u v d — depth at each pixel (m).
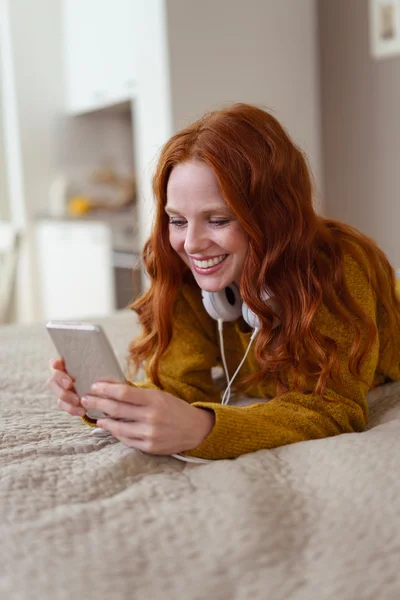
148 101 2.97
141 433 0.83
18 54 4.02
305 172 1.03
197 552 0.63
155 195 1.04
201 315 1.18
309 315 0.96
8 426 1.03
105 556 0.63
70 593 0.57
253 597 0.57
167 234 1.06
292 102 3.10
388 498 0.70
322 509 0.71
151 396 0.83
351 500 0.71
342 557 0.62
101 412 0.90
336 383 0.97
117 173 4.38
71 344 0.84
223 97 2.94
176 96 2.84
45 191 4.18
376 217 2.97
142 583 0.59
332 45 3.06
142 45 2.96
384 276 1.13
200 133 0.94
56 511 0.72
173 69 2.82
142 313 1.19
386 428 0.90
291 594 0.58
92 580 0.59
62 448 0.93
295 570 0.61
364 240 1.12
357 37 2.92
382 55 2.81
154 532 0.67
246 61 2.97
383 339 1.16
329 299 0.99
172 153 0.95
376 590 0.57
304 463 0.81
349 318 0.98
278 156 0.95
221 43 2.91
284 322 0.99
